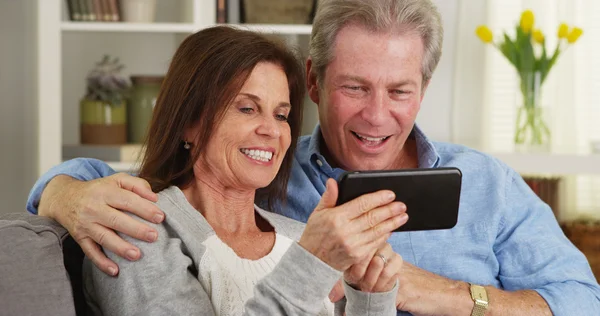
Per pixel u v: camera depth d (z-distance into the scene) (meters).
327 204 1.39
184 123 1.62
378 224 1.37
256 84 1.61
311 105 3.22
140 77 3.39
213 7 3.29
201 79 1.60
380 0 1.87
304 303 1.36
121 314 1.46
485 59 3.91
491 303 1.85
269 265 1.62
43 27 3.19
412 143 2.11
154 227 1.51
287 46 1.71
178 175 1.65
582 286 1.95
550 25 3.96
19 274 1.39
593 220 3.76
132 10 3.29
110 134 3.34
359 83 1.89
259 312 1.37
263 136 1.61
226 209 1.66
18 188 3.74
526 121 3.54
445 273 1.98
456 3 3.92
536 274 1.98
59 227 1.58
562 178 3.91
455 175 1.48
